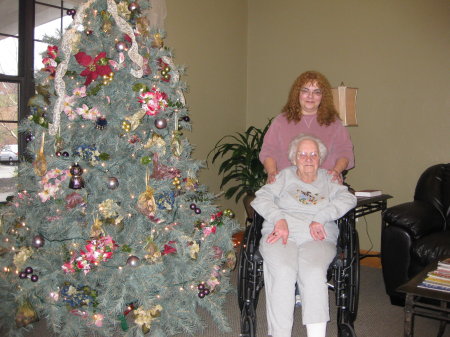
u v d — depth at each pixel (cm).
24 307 205
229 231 238
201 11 409
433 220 275
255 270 199
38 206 219
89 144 203
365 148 389
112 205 194
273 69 448
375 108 382
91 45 205
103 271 201
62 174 195
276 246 194
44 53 212
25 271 190
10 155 302
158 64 222
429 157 357
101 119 195
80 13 204
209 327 236
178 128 238
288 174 218
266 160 243
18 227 217
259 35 456
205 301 223
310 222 203
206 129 423
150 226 209
